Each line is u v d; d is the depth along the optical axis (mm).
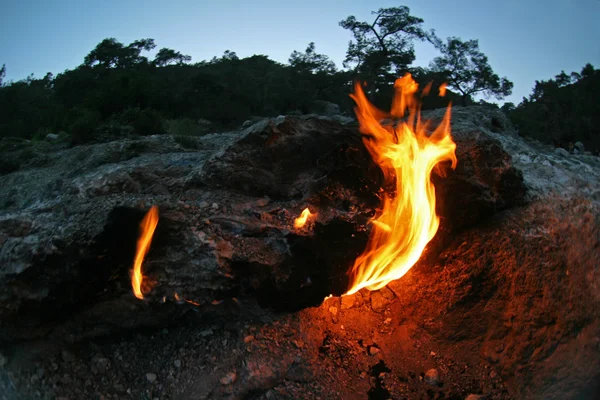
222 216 4617
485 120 8633
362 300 5547
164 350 4867
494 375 5066
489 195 5230
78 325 4707
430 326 5348
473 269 5254
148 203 4512
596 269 5195
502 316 5125
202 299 4520
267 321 4945
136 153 7125
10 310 4285
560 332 4879
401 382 5012
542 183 5793
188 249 4473
